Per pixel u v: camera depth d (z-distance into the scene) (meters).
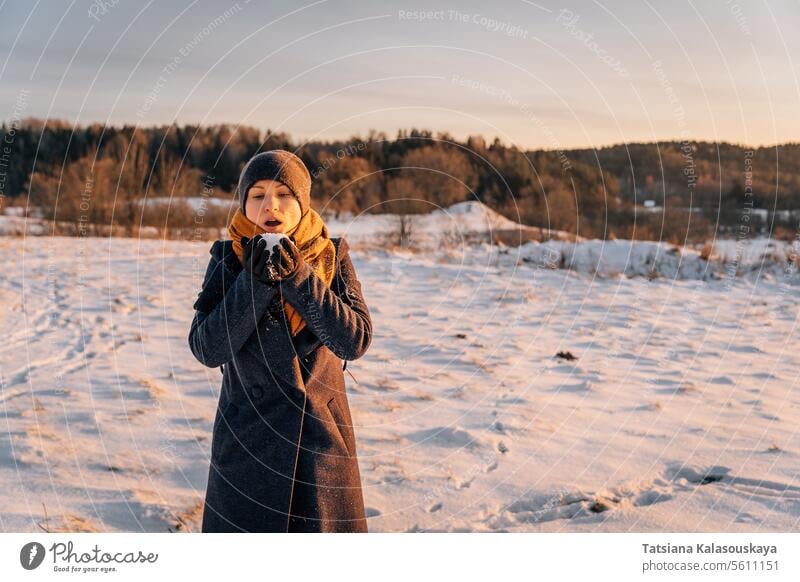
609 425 4.74
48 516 3.23
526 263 11.99
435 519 3.37
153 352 6.42
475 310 8.76
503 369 6.18
